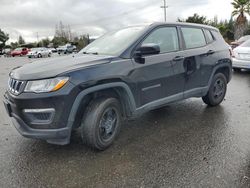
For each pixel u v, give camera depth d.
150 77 4.11
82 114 3.63
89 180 3.02
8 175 3.14
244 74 10.49
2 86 8.98
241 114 5.21
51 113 3.25
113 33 4.73
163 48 4.42
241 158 3.43
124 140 4.07
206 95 5.55
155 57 4.19
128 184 2.93
